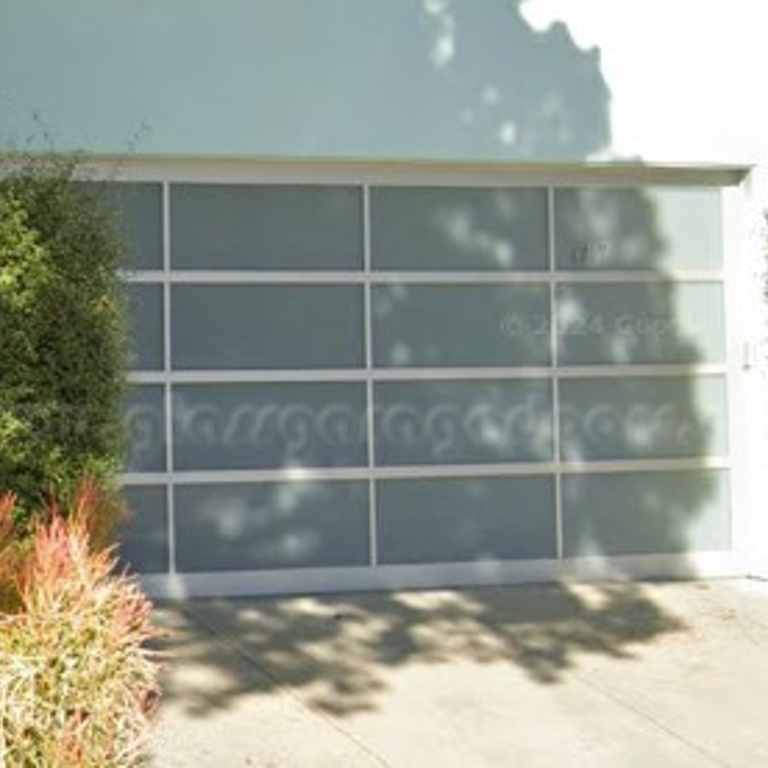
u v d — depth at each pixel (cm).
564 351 1084
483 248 1072
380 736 741
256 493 1037
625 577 1088
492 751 729
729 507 1107
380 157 1037
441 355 1064
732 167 1092
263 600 1013
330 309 1049
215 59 1011
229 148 1013
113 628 570
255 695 791
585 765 716
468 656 876
